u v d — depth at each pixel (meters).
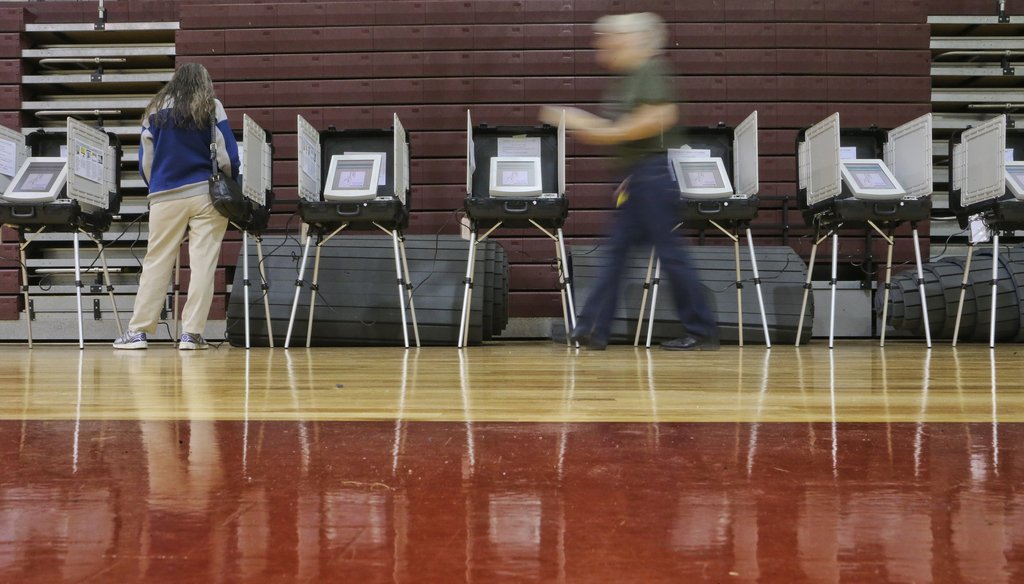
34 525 0.67
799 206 5.00
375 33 6.11
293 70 6.11
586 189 6.04
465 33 6.10
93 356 3.80
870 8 6.11
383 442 1.15
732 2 6.08
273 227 6.07
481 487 0.84
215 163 4.09
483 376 2.52
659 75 3.07
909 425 1.33
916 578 0.53
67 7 6.32
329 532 0.65
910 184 4.84
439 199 6.08
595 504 0.76
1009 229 4.61
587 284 5.05
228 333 4.80
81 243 6.18
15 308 6.00
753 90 6.07
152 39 6.41
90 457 1.02
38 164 4.79
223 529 0.66
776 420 1.40
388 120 6.10
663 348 4.30
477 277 4.90
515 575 0.54
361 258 4.98
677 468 0.94
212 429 1.29
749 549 0.60
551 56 6.08
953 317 5.07
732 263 5.12
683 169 4.76
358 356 3.73
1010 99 6.37
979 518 0.70
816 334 5.84
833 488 0.83
